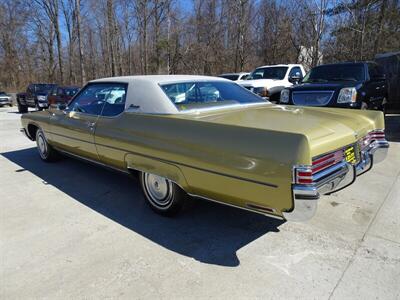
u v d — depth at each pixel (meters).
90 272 2.64
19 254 2.90
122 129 3.67
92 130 4.12
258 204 2.56
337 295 2.34
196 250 2.94
